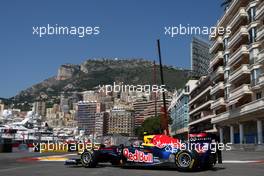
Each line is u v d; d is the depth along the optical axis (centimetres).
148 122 11494
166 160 1362
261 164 1662
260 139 4388
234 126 5800
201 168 1393
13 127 8069
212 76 6794
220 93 6475
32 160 2052
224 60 6072
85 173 1217
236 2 5322
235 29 5716
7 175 1157
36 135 7544
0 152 3422
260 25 4656
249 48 4819
